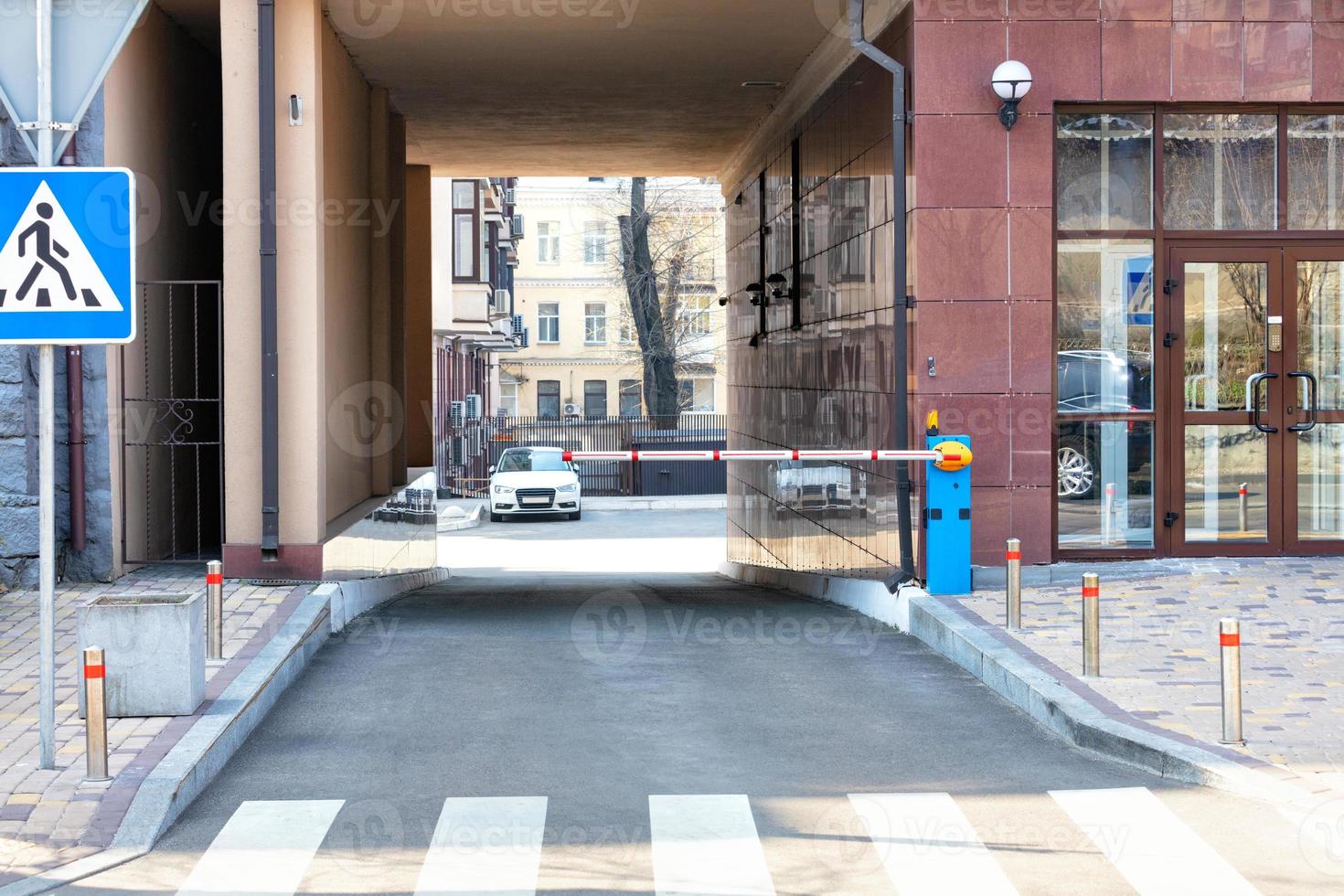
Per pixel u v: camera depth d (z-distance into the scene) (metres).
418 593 16.14
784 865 5.20
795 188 16.86
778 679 9.01
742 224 21.36
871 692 8.55
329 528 12.88
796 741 7.24
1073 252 11.84
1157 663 8.46
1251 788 6.02
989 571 11.52
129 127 12.27
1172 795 6.11
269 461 11.55
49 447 6.29
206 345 15.05
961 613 10.32
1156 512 11.93
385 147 16.81
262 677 8.16
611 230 64.38
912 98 11.58
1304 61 11.74
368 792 6.28
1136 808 5.92
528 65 15.43
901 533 11.57
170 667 7.18
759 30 13.89
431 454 21.28
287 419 11.86
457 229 35.31
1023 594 11.02
